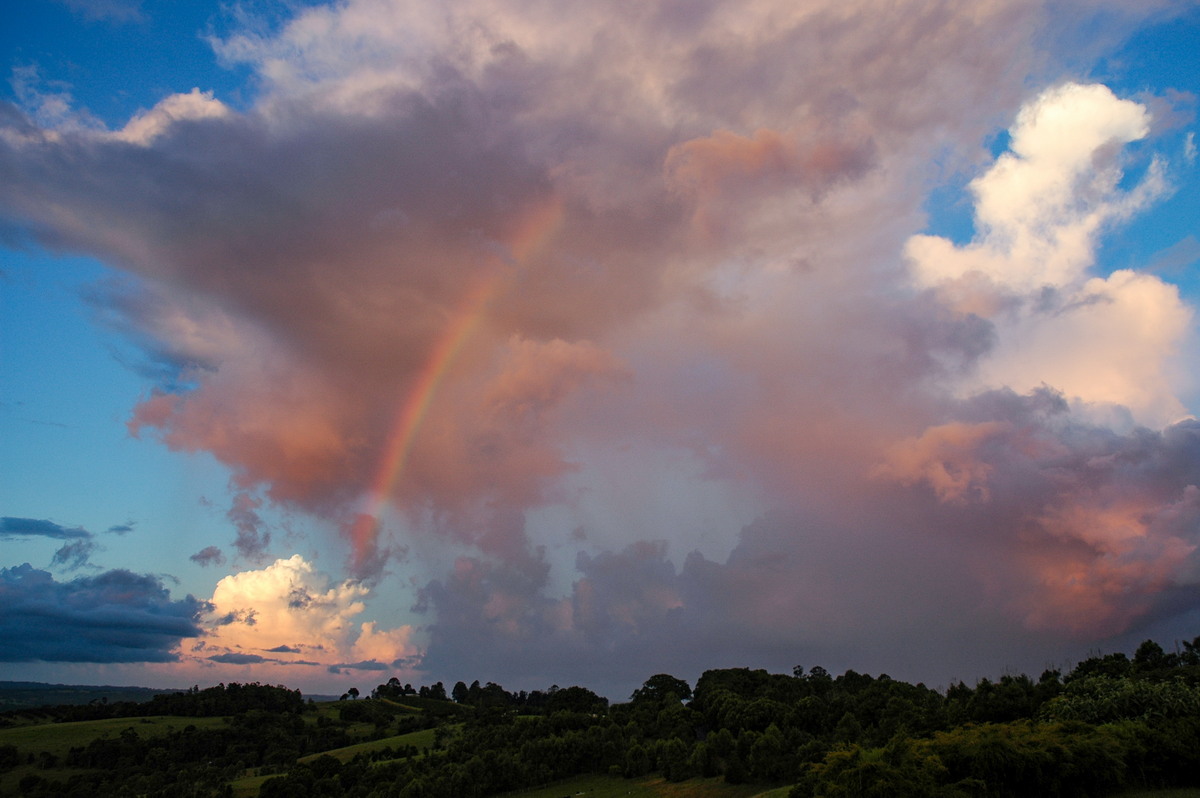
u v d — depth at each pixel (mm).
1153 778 76000
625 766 159375
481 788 152500
